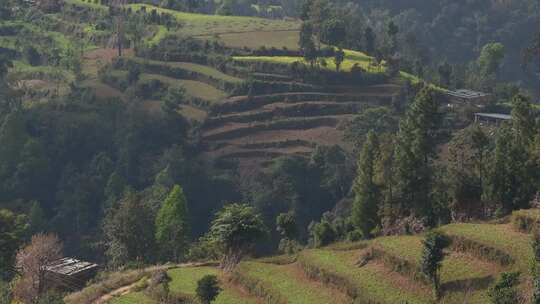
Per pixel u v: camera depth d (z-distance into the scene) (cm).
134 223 7019
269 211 10375
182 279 5147
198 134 12319
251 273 4878
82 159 11825
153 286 5078
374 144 6059
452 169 5725
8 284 5425
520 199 5291
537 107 12206
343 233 6412
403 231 5541
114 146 11962
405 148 5647
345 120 12312
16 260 5847
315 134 12231
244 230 5469
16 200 10444
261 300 4550
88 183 10988
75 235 10331
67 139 11856
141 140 11900
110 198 10262
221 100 13112
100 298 5203
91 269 6216
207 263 5834
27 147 11119
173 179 10675
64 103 12838
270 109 12950
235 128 12506
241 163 11681
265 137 12325
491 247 4072
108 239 8350
